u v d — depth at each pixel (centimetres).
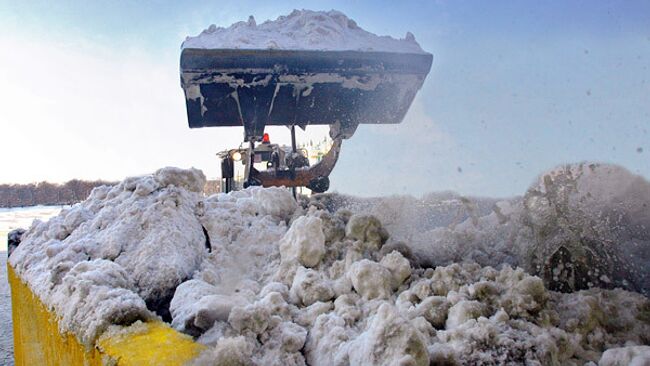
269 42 346
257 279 197
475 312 131
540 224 178
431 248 202
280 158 519
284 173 431
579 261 165
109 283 164
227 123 377
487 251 196
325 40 352
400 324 106
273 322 132
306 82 352
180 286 167
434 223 235
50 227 256
